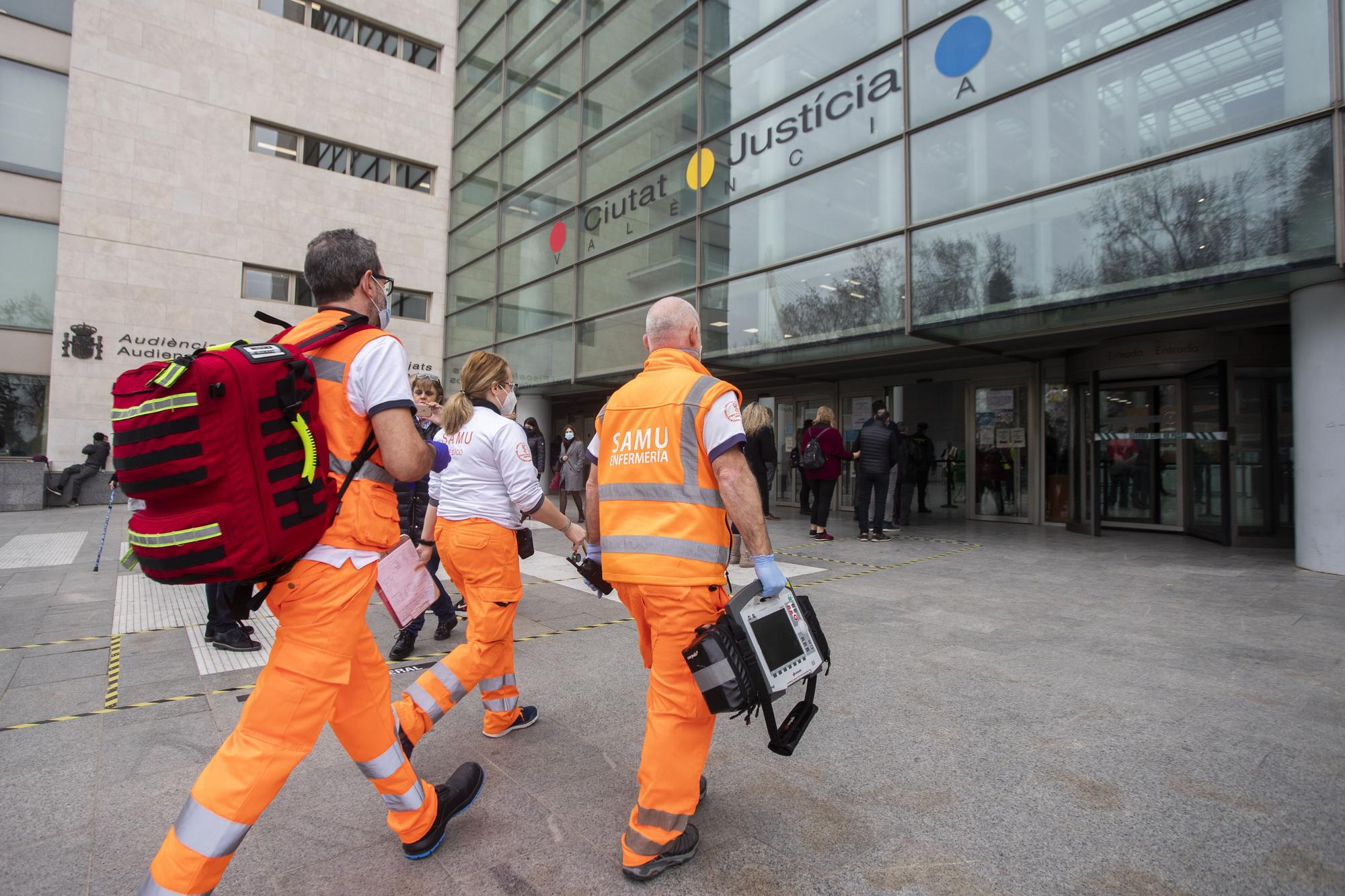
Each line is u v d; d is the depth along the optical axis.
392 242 19.09
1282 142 5.59
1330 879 1.87
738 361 10.57
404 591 2.30
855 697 3.28
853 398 12.52
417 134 19.50
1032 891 1.84
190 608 5.41
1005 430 10.71
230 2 16.94
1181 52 6.20
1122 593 5.46
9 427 14.66
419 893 1.86
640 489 2.01
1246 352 7.98
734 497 1.91
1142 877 1.89
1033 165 7.18
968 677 3.55
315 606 1.66
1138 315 7.32
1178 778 2.45
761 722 3.02
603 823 2.22
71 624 4.88
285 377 1.54
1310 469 6.15
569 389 15.17
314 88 18.00
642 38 12.48
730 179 10.54
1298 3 5.53
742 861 1.99
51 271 15.09
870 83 8.67
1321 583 5.66
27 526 10.87
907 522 10.50
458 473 2.76
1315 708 3.05
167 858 1.48
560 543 9.20
